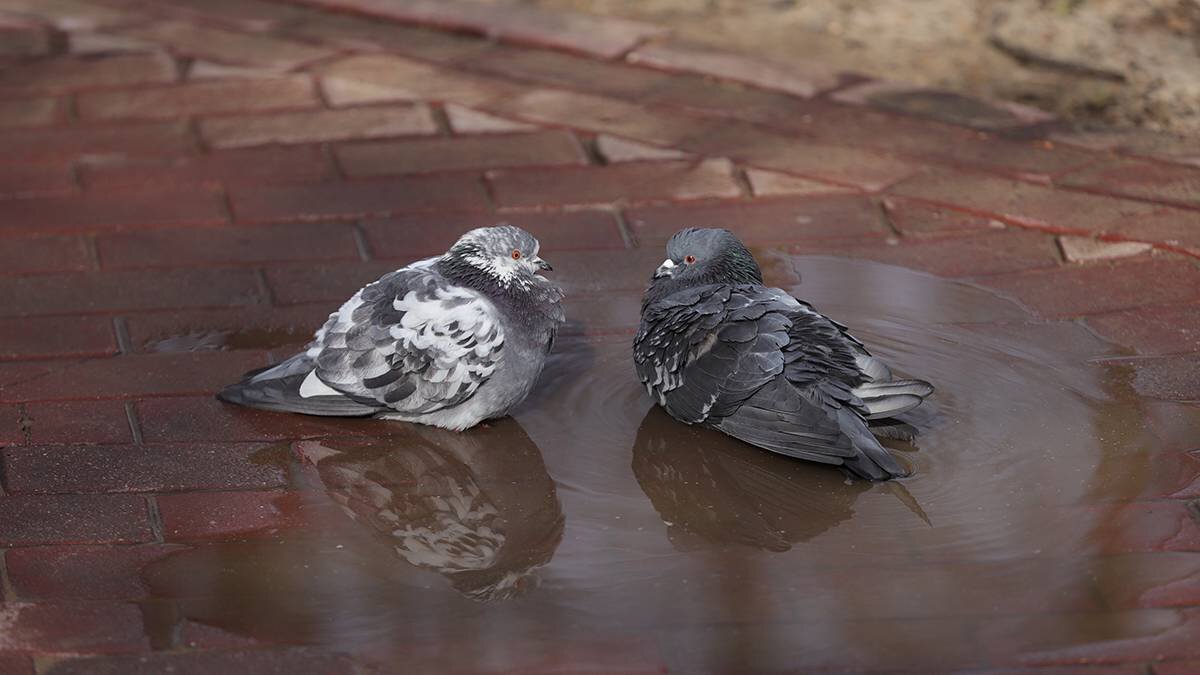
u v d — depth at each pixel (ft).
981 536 14.21
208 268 20.38
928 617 12.94
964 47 27.63
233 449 16.16
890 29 28.50
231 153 23.93
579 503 15.20
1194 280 19.39
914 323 18.58
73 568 13.88
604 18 28.91
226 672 12.34
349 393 16.25
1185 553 13.73
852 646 12.55
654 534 14.57
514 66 27.12
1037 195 21.90
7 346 18.25
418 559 14.14
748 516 14.87
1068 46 27.07
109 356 18.10
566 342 18.52
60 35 28.96
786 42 27.99
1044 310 18.86
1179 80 25.57
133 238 21.21
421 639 12.78
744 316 15.79
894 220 21.45
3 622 12.98
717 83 26.22
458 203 22.26
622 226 21.56
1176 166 22.58
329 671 12.34
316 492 15.38
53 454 15.92
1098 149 23.29
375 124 24.88
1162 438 15.80
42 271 20.24
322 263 20.52
